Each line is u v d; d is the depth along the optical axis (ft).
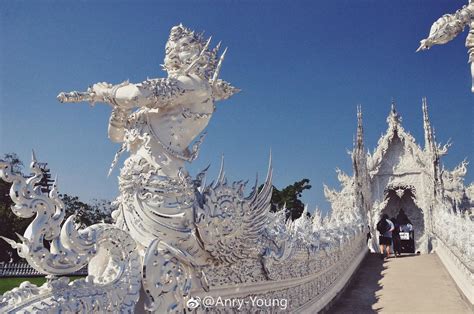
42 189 10.85
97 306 11.16
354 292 42.73
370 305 36.32
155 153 15.84
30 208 10.34
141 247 14.80
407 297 38.45
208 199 16.98
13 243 10.30
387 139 108.88
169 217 15.28
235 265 18.86
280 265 23.59
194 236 16.11
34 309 9.50
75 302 10.50
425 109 102.83
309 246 30.58
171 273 14.51
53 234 10.84
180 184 15.85
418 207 105.09
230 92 18.88
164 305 14.15
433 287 42.11
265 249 21.65
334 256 40.52
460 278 39.60
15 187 10.14
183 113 16.49
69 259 11.10
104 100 15.30
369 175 102.42
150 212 15.01
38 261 10.34
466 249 35.81
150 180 15.37
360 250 65.05
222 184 17.98
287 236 24.11
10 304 9.46
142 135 15.90
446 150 105.19
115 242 13.08
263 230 21.93
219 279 17.72
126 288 12.60
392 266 58.95
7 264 59.26
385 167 109.19
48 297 10.14
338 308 35.58
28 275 59.26
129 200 15.25
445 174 109.29
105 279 12.86
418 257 65.62
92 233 12.16
